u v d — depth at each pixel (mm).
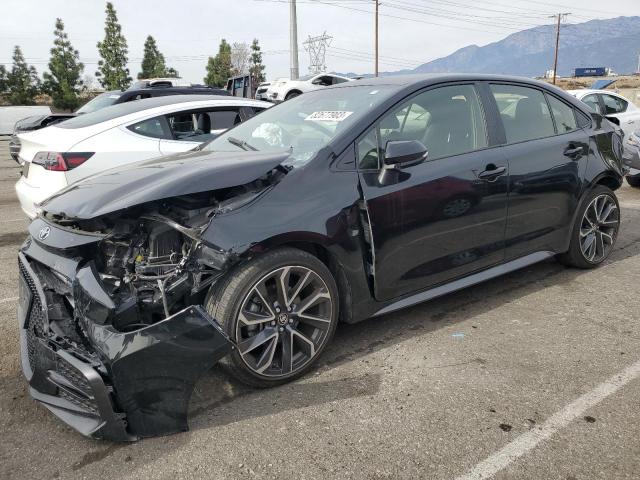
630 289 4145
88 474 2229
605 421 2492
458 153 3502
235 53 59656
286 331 2826
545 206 4008
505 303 3936
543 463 2223
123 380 2266
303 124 3467
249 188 2797
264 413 2621
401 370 2998
